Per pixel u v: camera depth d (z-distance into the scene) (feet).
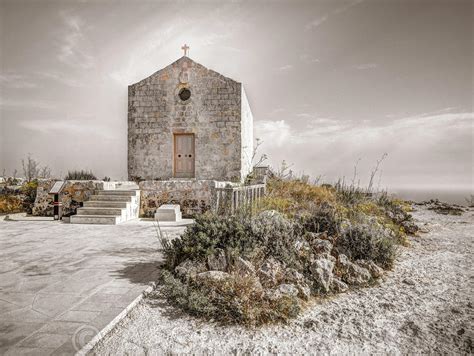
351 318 14.51
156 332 12.17
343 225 24.47
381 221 33.14
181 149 52.95
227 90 51.96
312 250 20.54
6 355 9.64
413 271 21.43
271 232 19.97
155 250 21.88
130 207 36.52
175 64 52.75
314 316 14.56
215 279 15.21
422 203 74.54
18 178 52.01
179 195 38.73
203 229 18.95
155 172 52.44
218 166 51.57
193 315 13.58
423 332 13.43
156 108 52.75
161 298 14.74
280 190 39.78
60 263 18.84
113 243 24.02
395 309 15.53
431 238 33.17
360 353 11.80
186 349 11.36
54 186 37.50
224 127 51.78
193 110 52.31
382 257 21.97
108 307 13.10
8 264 18.61
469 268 22.29
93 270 17.57
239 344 11.96
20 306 13.06
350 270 19.08
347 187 43.11
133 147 52.90
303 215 26.76
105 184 38.73
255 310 13.64
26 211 41.52
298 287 16.17
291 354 11.54
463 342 12.73
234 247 17.74
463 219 49.44
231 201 27.12
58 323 11.73
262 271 16.42
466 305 16.11
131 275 16.83
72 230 29.53
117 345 11.15
